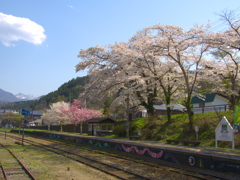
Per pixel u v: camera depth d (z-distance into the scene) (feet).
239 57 78.23
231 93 73.15
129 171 39.65
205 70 79.61
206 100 124.47
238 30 62.44
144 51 75.31
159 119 95.30
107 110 170.71
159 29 69.46
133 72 85.20
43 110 394.73
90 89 93.56
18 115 306.76
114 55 88.17
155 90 93.56
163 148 49.88
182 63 79.36
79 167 44.70
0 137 140.15
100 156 59.62
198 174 37.29
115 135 106.01
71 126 175.83
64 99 361.10
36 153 66.90
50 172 39.75
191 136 71.00
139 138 86.58
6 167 43.50
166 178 35.32
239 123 51.75
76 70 97.14
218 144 59.31
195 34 66.03
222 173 36.35
